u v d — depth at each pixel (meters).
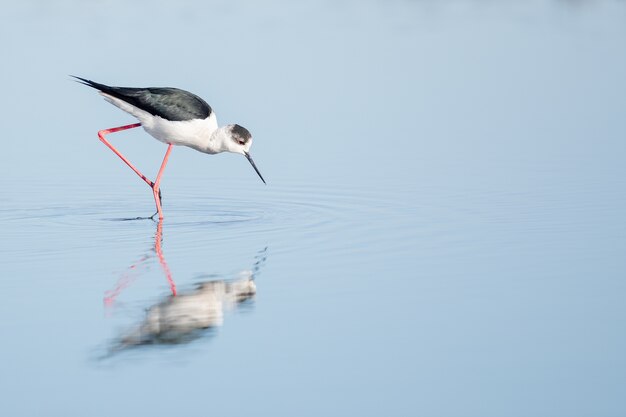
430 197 14.12
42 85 20.22
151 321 9.59
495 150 16.56
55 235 12.71
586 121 18.14
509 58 22.61
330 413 7.73
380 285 10.48
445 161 16.05
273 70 21.14
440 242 11.98
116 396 8.03
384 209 13.60
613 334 9.07
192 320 9.62
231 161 17.00
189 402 7.92
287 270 11.07
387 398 7.95
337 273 10.91
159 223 13.35
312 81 20.64
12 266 11.34
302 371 8.45
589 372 8.33
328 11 27.06
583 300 9.93
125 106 14.32
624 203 13.48
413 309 9.78
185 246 12.16
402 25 25.72
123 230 12.99
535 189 14.32
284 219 13.38
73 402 7.94
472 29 25.30
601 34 24.61
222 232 12.80
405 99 19.75
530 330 9.20
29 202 14.37
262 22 25.44
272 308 9.90
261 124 18.14
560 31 25.03
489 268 10.97
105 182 15.59
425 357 8.67
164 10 26.61
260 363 8.62
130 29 24.11
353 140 17.39
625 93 19.83
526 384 8.14
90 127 18.42
